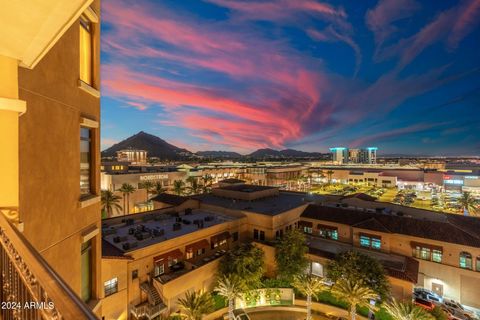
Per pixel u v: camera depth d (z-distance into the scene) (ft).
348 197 178.81
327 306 104.27
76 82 28.09
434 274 111.96
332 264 102.47
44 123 22.21
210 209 155.84
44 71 22.29
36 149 20.99
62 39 25.39
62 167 25.11
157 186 239.09
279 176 431.43
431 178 397.80
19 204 18.66
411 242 117.91
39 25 12.28
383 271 95.50
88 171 32.58
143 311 85.40
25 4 10.61
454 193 357.20
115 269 83.10
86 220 30.22
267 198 179.93
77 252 28.04
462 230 114.01
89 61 33.17
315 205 158.40
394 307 88.63
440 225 118.62
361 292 86.33
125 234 107.86
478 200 293.23
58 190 24.36
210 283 106.63
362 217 137.90
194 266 102.37
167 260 98.12
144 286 89.97
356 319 97.96
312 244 135.95
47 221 22.45
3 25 12.36
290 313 105.50
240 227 135.03
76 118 28.17
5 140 16.90
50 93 23.17
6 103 16.46
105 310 79.92
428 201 307.58
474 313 100.58
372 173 435.12
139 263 90.43
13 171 17.21
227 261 107.24
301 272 110.63
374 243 126.11
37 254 9.12
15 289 10.30
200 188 285.84
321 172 488.85
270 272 123.24
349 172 458.91
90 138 33.04
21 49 15.49
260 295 109.19
